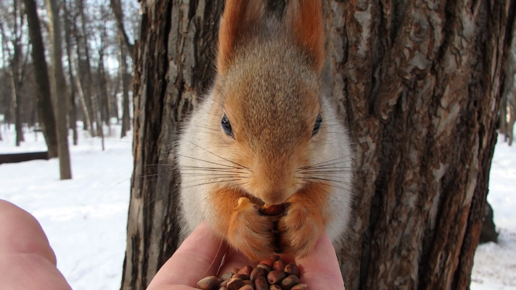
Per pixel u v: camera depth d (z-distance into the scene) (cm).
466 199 32
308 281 27
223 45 28
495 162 165
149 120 33
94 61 336
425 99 31
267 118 25
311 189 27
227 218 28
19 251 24
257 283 27
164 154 33
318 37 28
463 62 31
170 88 33
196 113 30
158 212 33
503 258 68
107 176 125
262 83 26
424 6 31
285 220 26
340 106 31
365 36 31
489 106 32
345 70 31
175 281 27
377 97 32
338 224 30
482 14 32
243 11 29
